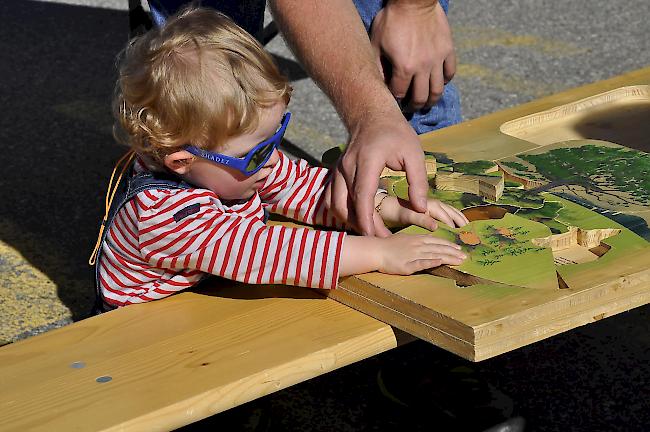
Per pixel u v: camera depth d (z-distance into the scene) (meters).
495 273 1.27
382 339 1.26
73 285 2.24
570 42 3.72
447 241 1.34
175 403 1.12
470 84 3.36
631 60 3.52
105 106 3.23
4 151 2.92
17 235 2.46
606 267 1.27
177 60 1.36
